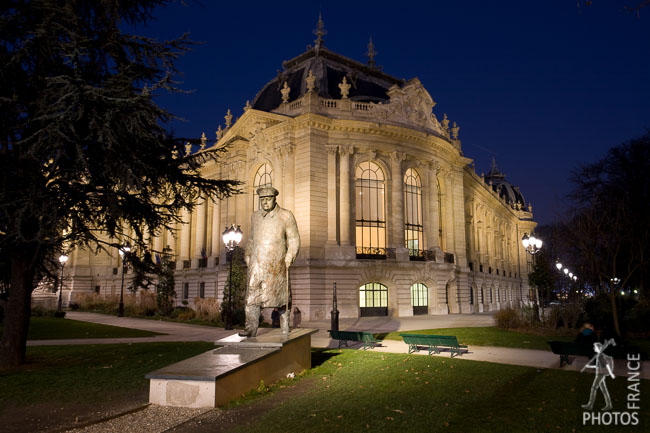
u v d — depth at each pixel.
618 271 30.42
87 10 14.06
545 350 17.31
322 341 21.61
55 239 13.83
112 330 26.75
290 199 38.78
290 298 12.64
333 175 39.16
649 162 33.72
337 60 47.19
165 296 41.03
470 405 9.13
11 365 13.84
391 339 21.66
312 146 38.59
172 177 14.23
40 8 11.64
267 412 8.71
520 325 24.88
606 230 25.64
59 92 11.57
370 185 41.38
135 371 12.91
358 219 40.47
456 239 47.94
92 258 67.06
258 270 12.34
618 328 20.81
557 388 10.45
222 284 42.62
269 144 41.31
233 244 28.61
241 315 31.75
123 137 12.49
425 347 18.20
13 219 11.98
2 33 11.63
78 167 12.98
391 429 7.69
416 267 40.72
